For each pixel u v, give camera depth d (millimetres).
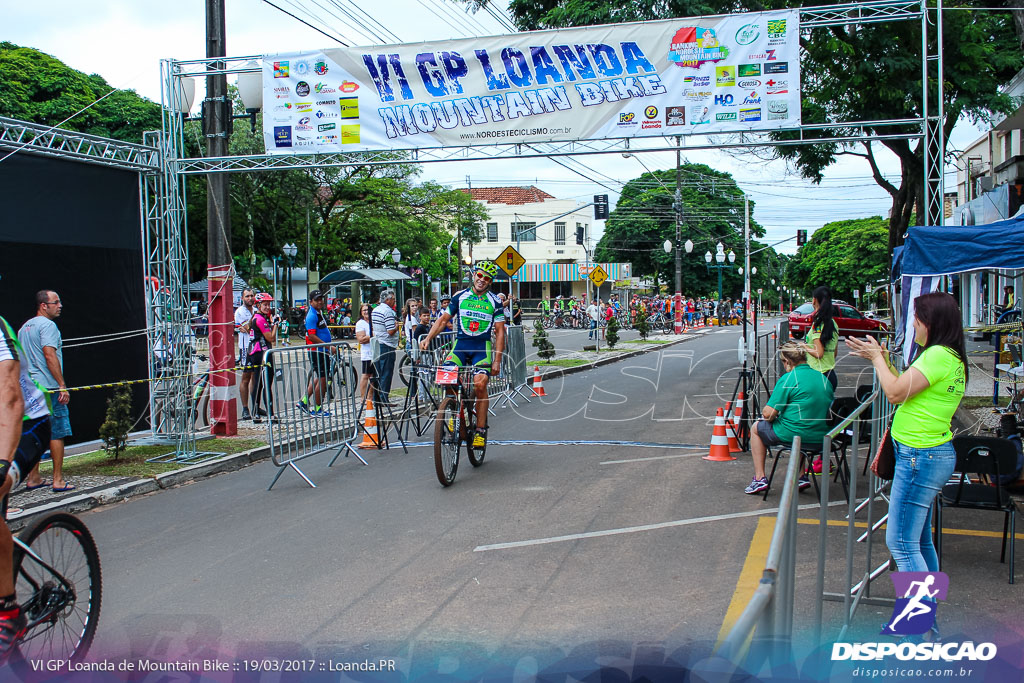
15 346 3826
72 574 3996
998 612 4465
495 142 11281
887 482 6621
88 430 9977
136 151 10336
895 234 19266
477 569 5242
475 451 8570
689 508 6672
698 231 67375
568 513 6570
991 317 17312
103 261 10203
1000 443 5078
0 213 8867
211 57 10695
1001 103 15602
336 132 11484
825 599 4613
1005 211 18562
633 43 10961
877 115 15469
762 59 10773
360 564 5410
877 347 4211
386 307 11906
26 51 29641
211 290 10719
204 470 8781
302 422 8344
